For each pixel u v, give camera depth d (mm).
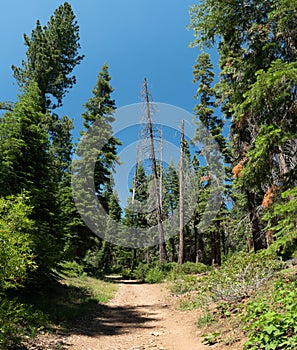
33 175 10859
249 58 9523
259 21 9164
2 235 5484
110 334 7855
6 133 11281
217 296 9242
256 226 15922
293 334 4746
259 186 9000
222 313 7785
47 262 10055
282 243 7020
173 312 10422
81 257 22125
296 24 8008
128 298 14492
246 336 5684
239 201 19125
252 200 16016
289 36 8375
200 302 10203
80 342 6840
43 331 7055
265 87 7082
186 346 6414
